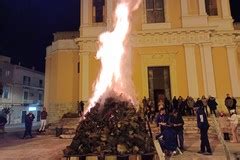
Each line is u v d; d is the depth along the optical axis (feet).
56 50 81.20
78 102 72.59
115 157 26.73
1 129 65.36
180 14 71.87
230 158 27.04
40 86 155.94
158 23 71.92
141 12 73.15
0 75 125.08
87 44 72.95
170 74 69.10
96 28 73.77
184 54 69.41
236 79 67.67
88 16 75.15
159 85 69.72
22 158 31.32
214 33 70.23
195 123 51.83
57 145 41.50
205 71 67.51
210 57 67.97
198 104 46.57
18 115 134.92
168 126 30.45
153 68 70.64
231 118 40.19
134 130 29.99
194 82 67.05
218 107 66.28
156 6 73.97
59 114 76.64
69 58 79.82
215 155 29.50
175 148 29.68
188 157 28.63
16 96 134.82
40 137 55.52
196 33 69.36
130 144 28.04
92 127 30.73
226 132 42.32
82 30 74.18
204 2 71.36
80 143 28.84
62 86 78.33
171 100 67.36
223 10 72.38
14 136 59.77
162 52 70.13
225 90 67.62
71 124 57.31
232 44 69.67
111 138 28.58
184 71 68.85
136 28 72.43
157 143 27.58
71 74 78.84
